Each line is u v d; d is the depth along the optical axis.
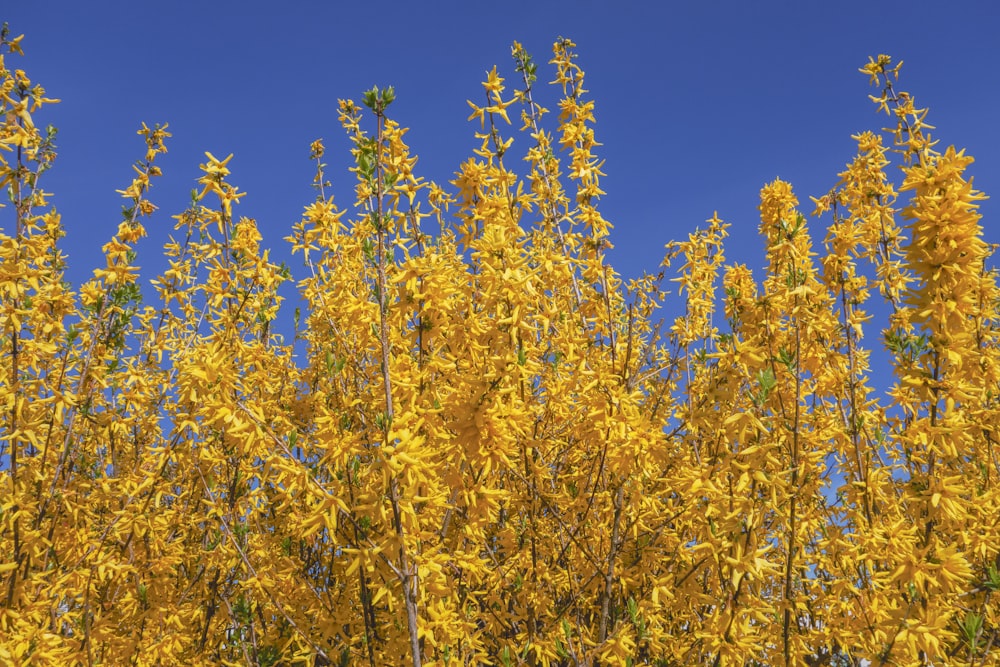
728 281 4.14
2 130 3.69
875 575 3.12
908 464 3.51
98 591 4.16
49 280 3.54
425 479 2.63
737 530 2.83
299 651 3.71
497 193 3.91
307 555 4.46
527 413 3.53
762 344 3.66
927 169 2.80
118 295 3.99
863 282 3.83
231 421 2.79
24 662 3.00
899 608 2.88
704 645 2.96
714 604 3.50
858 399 3.75
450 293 3.17
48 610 3.51
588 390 3.42
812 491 3.74
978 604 3.44
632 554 3.91
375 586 3.04
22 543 3.42
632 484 3.61
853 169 4.30
